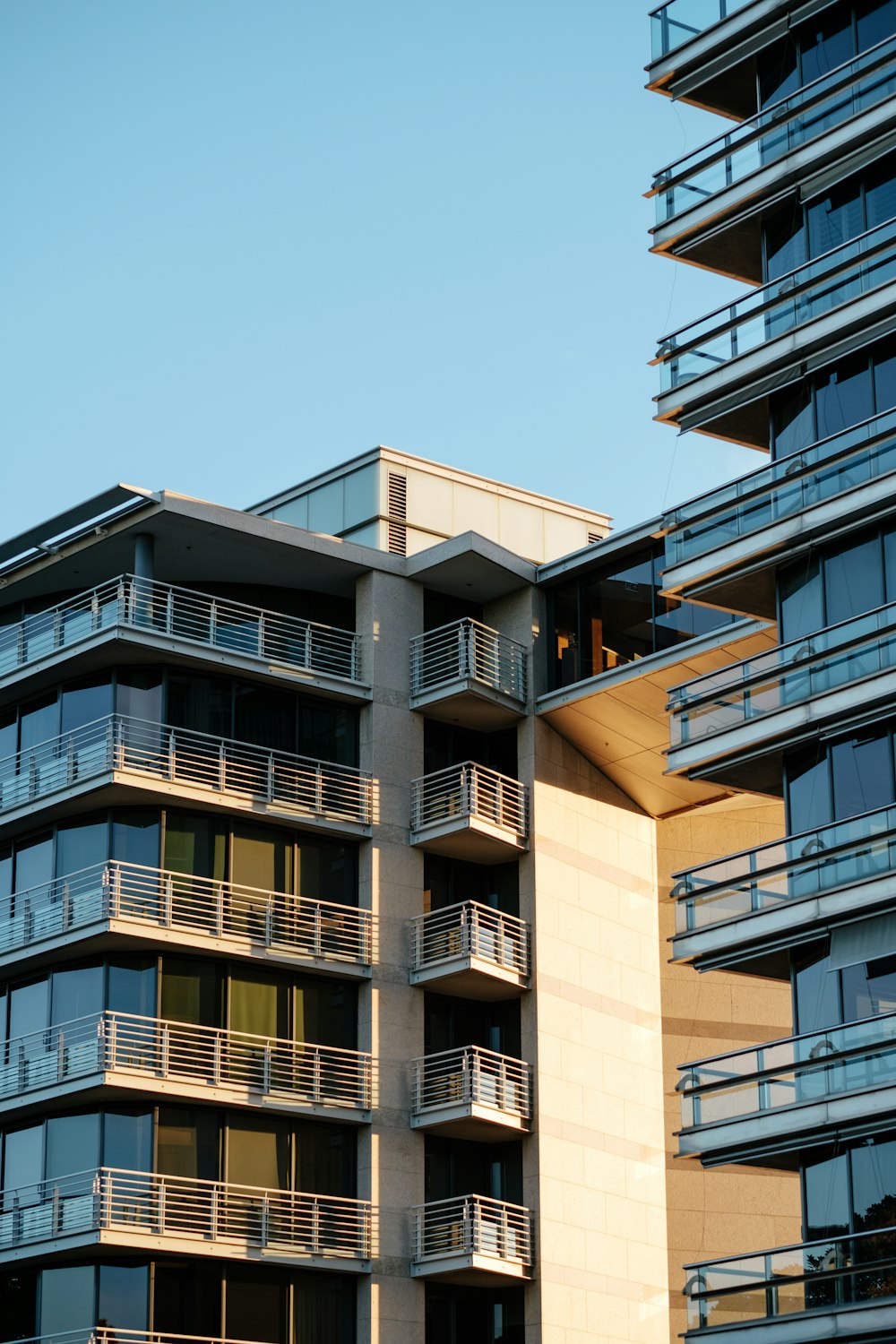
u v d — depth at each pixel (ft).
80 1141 154.30
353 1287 156.35
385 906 165.78
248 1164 155.33
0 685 168.55
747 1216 178.40
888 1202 116.06
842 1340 114.73
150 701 163.63
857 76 131.75
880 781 122.93
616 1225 166.61
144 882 158.30
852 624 125.90
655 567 169.37
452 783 172.55
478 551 170.91
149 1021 154.71
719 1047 182.70
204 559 169.58
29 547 169.78
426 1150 161.99
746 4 138.92
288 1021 160.45
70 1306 150.41
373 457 188.44
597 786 178.50
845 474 128.16
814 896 124.26
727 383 136.15
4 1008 163.02
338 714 171.01
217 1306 150.51
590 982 171.73
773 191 136.36
